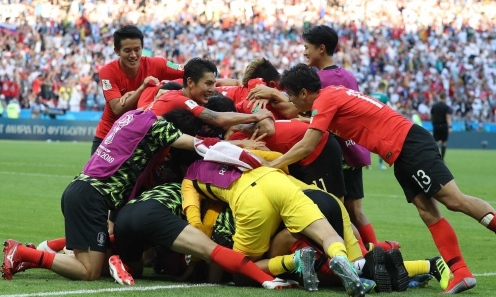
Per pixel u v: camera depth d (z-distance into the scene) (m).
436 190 11.10
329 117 11.52
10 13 67.56
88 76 64.12
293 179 11.82
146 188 12.31
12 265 11.16
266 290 10.69
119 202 11.70
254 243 11.06
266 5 73.12
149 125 11.73
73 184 11.57
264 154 11.94
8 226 17.52
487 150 65.44
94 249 11.35
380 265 10.83
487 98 70.88
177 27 71.31
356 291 9.74
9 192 24.73
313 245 11.02
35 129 60.22
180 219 11.23
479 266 13.63
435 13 75.62
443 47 73.88
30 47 65.50
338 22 74.06
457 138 67.44
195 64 12.64
